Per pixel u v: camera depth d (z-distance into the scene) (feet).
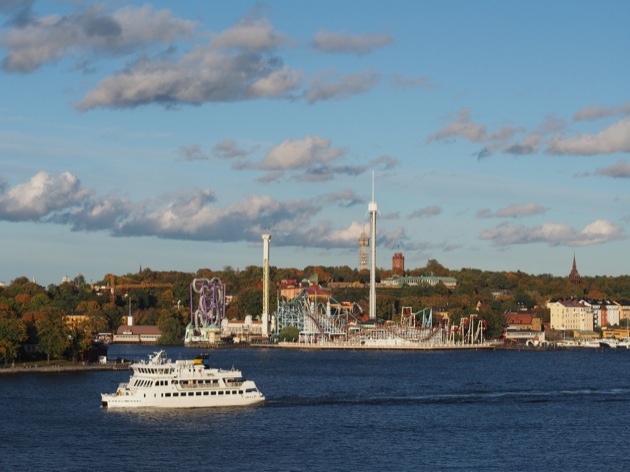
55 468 650.84
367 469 654.53
